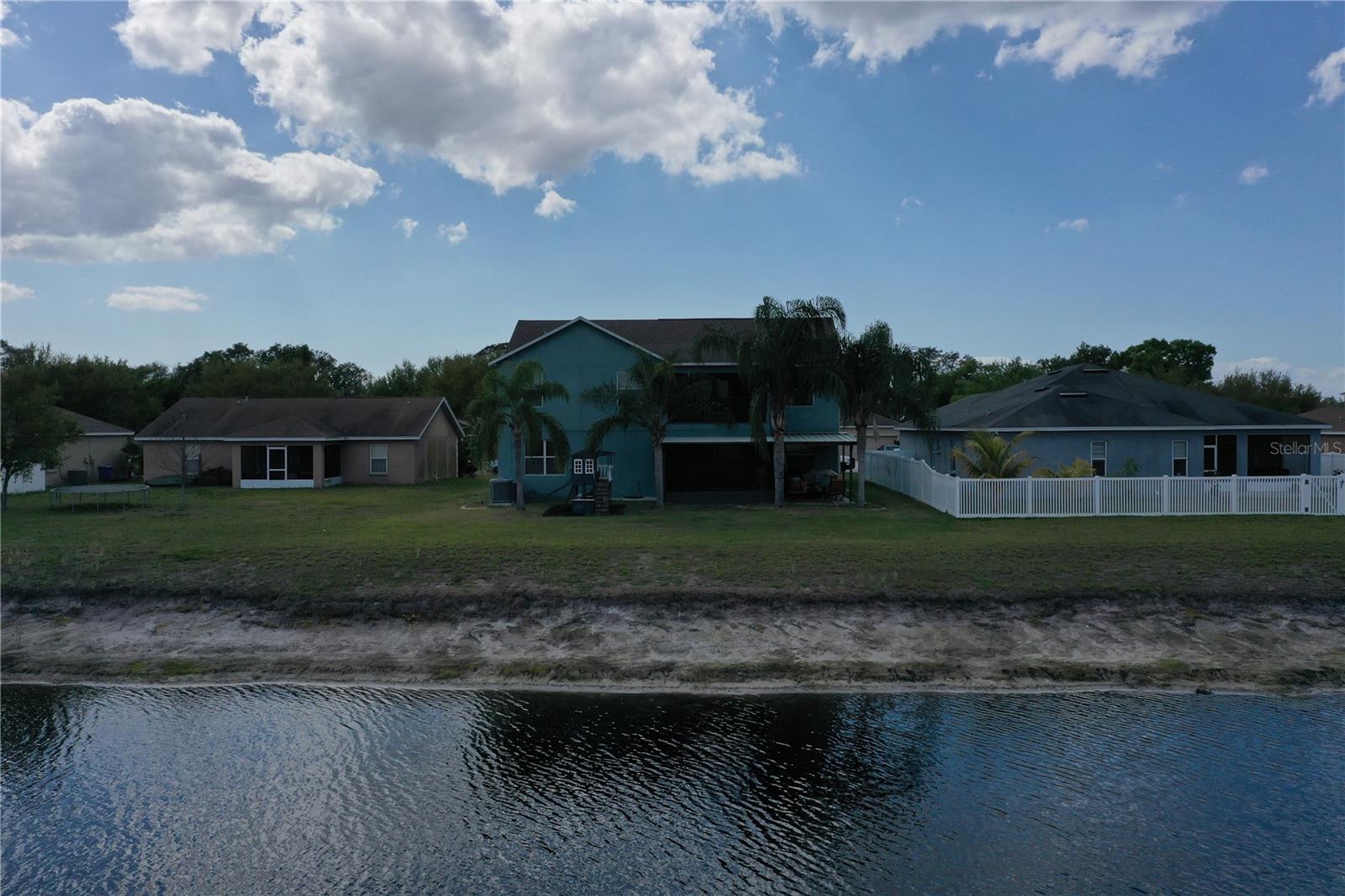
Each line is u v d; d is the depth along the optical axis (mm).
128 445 48000
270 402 47875
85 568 19547
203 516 28625
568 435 33562
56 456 31203
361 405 47812
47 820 10305
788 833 9852
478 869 9156
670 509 30156
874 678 14898
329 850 9570
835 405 34531
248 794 10906
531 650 16188
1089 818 10180
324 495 37562
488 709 13742
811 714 13430
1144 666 15367
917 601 17391
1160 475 31297
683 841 9703
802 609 17250
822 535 23172
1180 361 72875
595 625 16938
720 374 34344
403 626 17078
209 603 18000
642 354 30688
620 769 11570
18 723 13406
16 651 16406
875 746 12266
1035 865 9156
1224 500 26484
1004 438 31266
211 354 85625
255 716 13602
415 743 12484
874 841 9633
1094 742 12391
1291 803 10547
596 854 9430
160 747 12430
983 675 15008
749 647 16109
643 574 18875
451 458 52719
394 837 9828
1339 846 9531
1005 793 10781
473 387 63500
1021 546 20953
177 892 8844
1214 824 10039
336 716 13562
